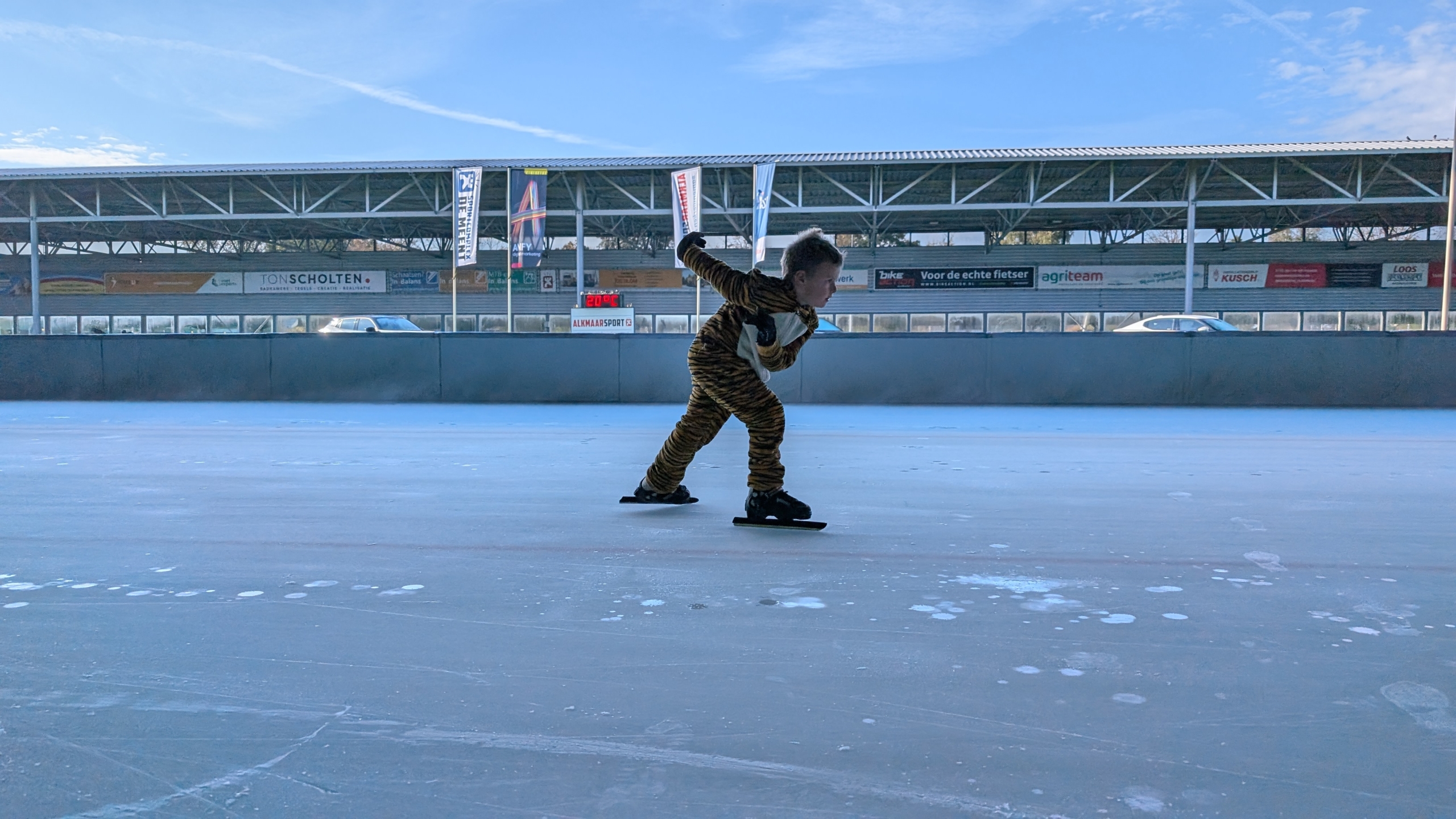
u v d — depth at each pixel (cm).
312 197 3269
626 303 3659
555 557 273
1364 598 228
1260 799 127
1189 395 1022
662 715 156
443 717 155
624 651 188
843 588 238
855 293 3553
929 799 127
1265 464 511
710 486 427
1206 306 3391
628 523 329
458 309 3697
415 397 1080
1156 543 294
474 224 2567
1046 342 1031
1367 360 1002
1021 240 3550
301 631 202
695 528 320
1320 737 147
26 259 3788
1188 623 207
